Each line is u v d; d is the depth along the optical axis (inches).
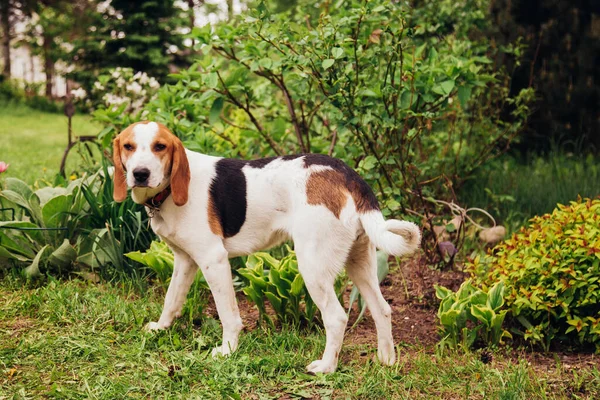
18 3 976.9
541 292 160.2
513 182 291.1
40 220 207.5
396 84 208.4
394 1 248.5
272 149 253.4
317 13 277.4
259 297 173.0
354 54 198.7
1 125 650.8
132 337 159.9
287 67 203.6
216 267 149.5
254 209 149.6
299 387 138.0
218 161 154.7
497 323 159.3
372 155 222.1
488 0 320.5
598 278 157.2
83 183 213.8
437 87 207.2
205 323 168.2
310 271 142.4
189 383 138.7
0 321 165.9
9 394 130.8
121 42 748.0
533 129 360.5
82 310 170.6
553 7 351.6
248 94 223.0
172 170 144.8
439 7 281.4
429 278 208.1
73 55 754.2
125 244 202.7
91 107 359.9
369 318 182.7
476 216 267.7
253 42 209.6
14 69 1283.2
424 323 179.8
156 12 753.6
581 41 352.2
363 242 146.3
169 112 223.0
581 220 171.3
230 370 142.4
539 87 356.8
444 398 136.6
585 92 354.0
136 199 150.1
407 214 220.2
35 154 432.5
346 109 200.7
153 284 197.2
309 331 170.2
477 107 310.7
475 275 181.6
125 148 143.9
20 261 200.7
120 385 134.3
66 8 949.8
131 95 299.9
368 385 137.6
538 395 135.6
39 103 855.7
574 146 359.6
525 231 183.8
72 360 146.8
